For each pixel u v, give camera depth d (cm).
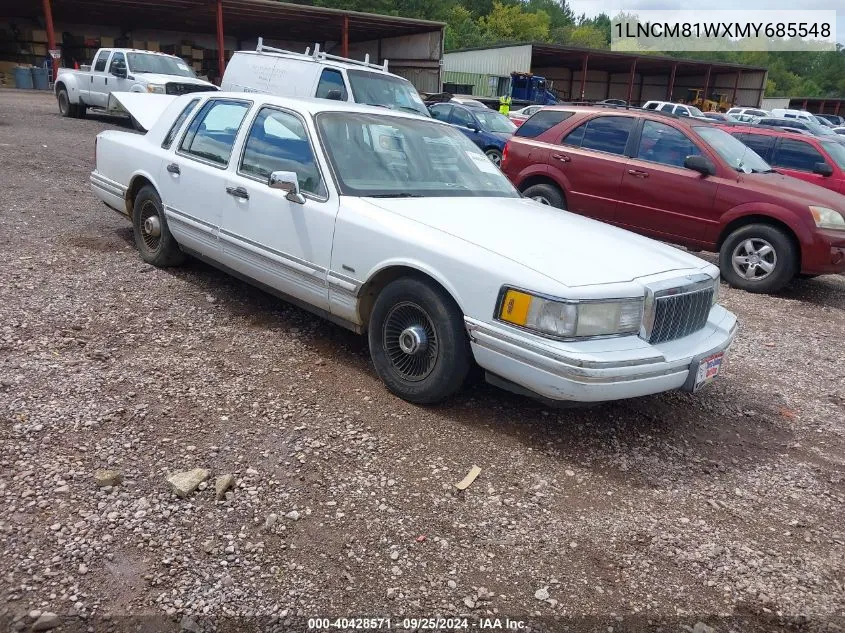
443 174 488
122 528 277
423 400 397
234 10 3045
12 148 1160
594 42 10288
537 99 3644
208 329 486
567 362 329
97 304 507
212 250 518
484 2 9444
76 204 812
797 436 429
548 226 429
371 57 3856
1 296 499
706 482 362
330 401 399
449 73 4497
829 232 746
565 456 369
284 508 300
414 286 385
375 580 264
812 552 311
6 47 3186
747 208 780
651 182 843
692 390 377
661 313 363
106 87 1644
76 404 364
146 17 3347
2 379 379
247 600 248
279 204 453
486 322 356
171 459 326
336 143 452
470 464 350
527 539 298
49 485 297
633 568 287
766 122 2639
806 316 717
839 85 12850
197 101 565
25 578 247
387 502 312
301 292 452
